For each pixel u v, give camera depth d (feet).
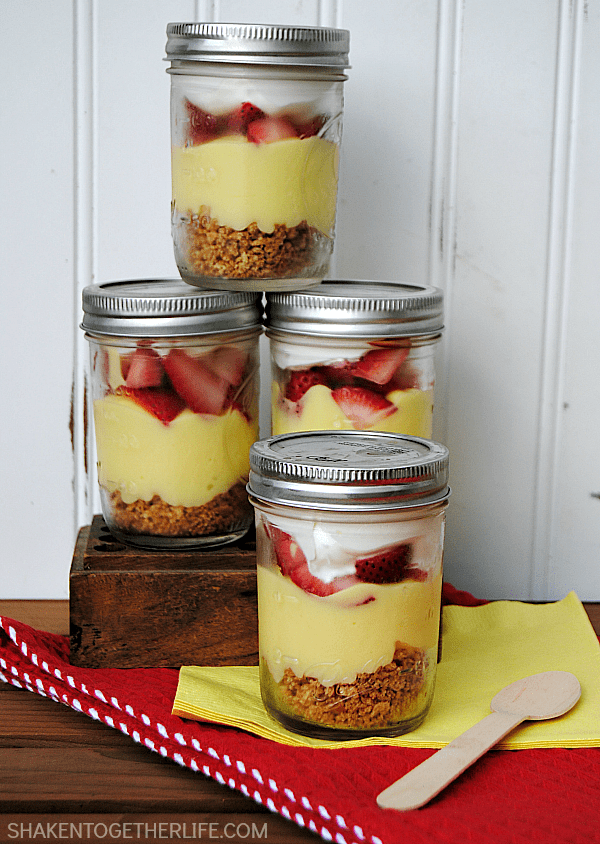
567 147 3.38
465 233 3.41
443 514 2.79
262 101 2.90
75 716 2.89
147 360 2.94
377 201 3.39
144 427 2.97
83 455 3.44
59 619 3.31
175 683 2.93
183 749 2.73
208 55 2.88
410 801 2.59
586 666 3.00
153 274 3.39
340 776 2.66
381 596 2.72
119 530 3.05
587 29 3.34
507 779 2.69
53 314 3.39
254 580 2.98
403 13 3.33
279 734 2.76
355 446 2.83
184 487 2.99
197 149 2.95
